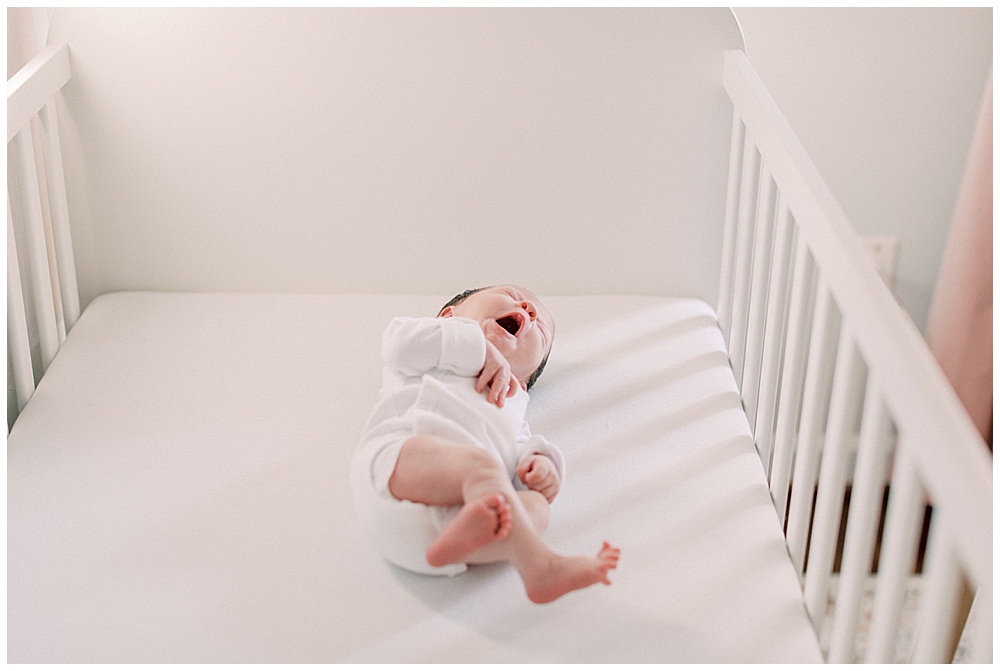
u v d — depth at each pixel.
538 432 1.34
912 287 2.25
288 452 1.32
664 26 1.63
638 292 1.80
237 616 1.03
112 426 1.37
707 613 1.03
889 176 2.12
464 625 1.01
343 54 1.64
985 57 2.01
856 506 0.94
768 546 1.14
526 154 1.70
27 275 1.68
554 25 1.63
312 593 1.06
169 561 1.11
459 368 1.25
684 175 1.72
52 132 1.58
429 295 1.77
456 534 0.95
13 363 1.44
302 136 1.68
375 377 1.49
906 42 2.00
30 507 1.21
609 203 1.74
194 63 1.63
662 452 1.31
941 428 0.75
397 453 1.06
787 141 1.24
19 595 1.06
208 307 1.70
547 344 1.41
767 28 1.99
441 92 1.66
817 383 1.09
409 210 1.74
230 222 1.74
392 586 1.07
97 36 1.61
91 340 1.59
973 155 1.79
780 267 1.28
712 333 1.63
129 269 1.76
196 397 1.44
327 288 1.79
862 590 0.96
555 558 0.96
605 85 1.66
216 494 1.23
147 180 1.70
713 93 1.67
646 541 1.14
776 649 0.98
